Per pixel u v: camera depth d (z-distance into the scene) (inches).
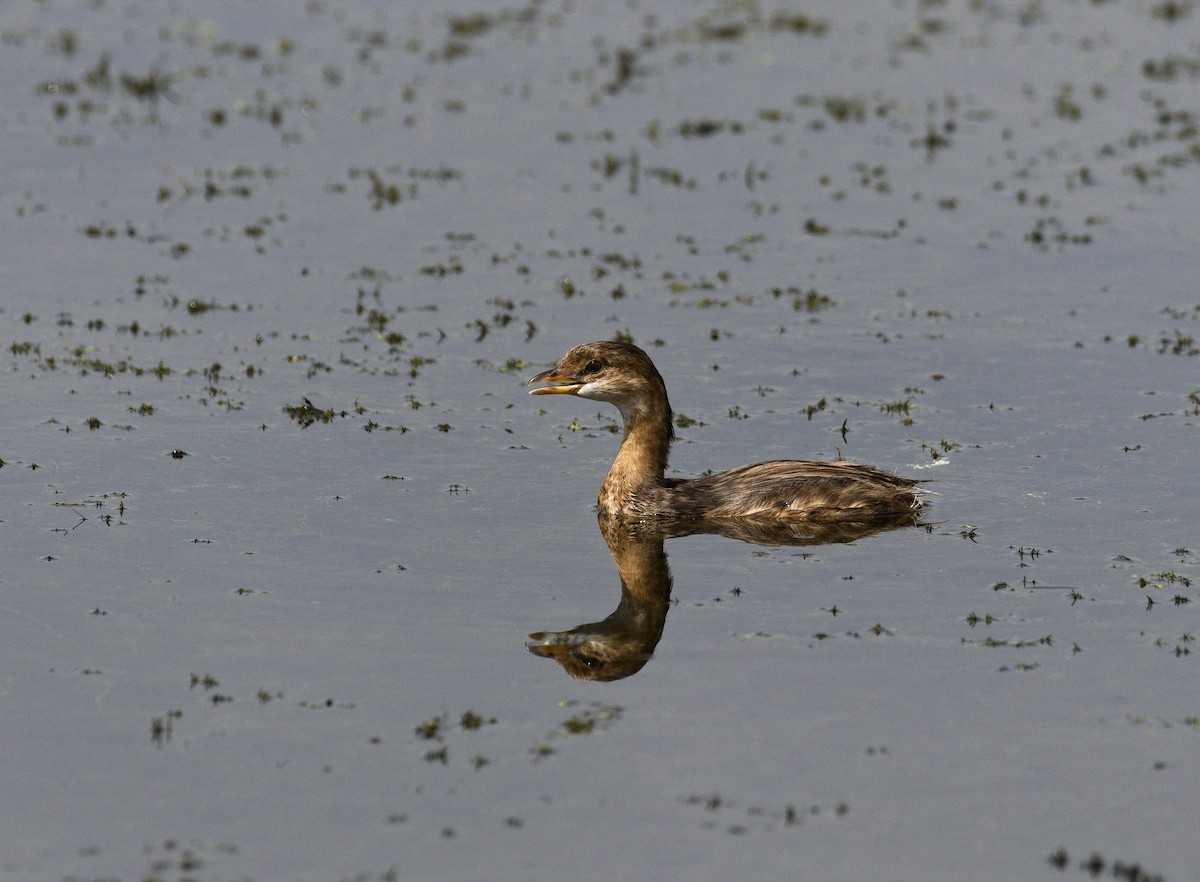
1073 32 1585.9
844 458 750.5
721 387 840.9
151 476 716.0
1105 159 1218.6
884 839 448.5
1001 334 906.1
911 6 1694.1
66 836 451.2
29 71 1400.1
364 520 675.4
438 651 560.4
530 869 435.8
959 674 541.3
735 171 1205.7
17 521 663.8
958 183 1174.3
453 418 800.3
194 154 1222.3
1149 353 874.1
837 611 594.2
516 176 1192.8
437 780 479.5
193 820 458.9
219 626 575.5
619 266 1025.5
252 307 949.8
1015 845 445.1
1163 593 602.2
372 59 1472.7
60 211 1099.3
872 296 970.7
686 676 543.5
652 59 1492.4
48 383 829.8
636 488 701.9
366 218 1106.1
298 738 502.0
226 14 1610.5
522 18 1631.4
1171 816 458.0
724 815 460.1
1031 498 698.8
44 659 550.3
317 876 433.4
